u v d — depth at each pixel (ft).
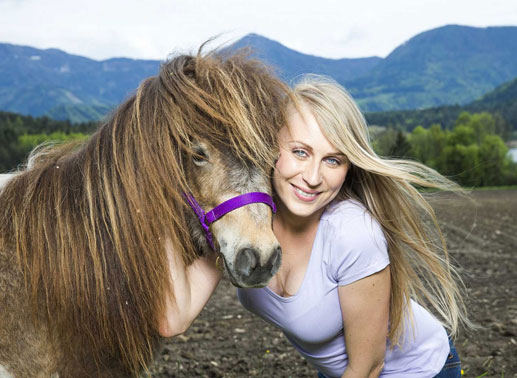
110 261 6.20
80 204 6.33
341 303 6.64
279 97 6.52
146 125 6.11
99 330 6.23
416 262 7.82
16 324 6.04
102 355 6.40
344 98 6.55
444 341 7.45
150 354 6.72
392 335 7.03
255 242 5.88
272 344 14.49
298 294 6.75
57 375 6.23
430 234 8.52
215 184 6.05
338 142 6.22
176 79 6.20
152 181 6.02
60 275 6.12
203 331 15.57
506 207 72.49
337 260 6.50
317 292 6.70
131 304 6.27
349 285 6.48
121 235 6.15
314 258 6.71
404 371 7.28
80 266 6.16
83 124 259.19
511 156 208.95
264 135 6.17
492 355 13.51
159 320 6.39
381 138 170.30
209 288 6.90
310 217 6.77
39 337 6.12
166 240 6.30
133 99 6.55
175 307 6.39
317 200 6.46
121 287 6.22
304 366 12.65
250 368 12.36
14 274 6.17
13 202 6.51
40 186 6.54
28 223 6.31
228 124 5.93
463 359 13.20
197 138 5.98
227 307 18.93
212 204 6.12
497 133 247.29
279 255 6.06
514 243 36.01
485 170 197.16
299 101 6.41
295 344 7.66
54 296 6.09
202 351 13.67
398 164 7.26
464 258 29.76
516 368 12.57
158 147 6.05
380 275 6.53
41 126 236.63
